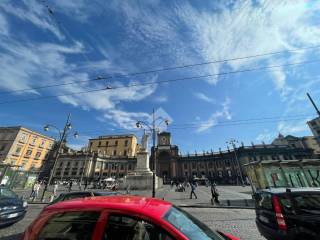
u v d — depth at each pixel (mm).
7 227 8070
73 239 2346
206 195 22750
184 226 2607
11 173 30828
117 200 2855
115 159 77125
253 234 6992
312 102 17797
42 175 66312
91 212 2535
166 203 3168
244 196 21000
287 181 15820
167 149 80062
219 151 79188
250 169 18281
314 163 15938
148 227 2332
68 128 24109
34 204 17328
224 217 10195
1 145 58250
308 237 4652
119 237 2279
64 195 8172
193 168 77000
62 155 73000
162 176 76625
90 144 90188
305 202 5184
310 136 73438
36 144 65812
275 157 68375
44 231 2502
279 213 5113
